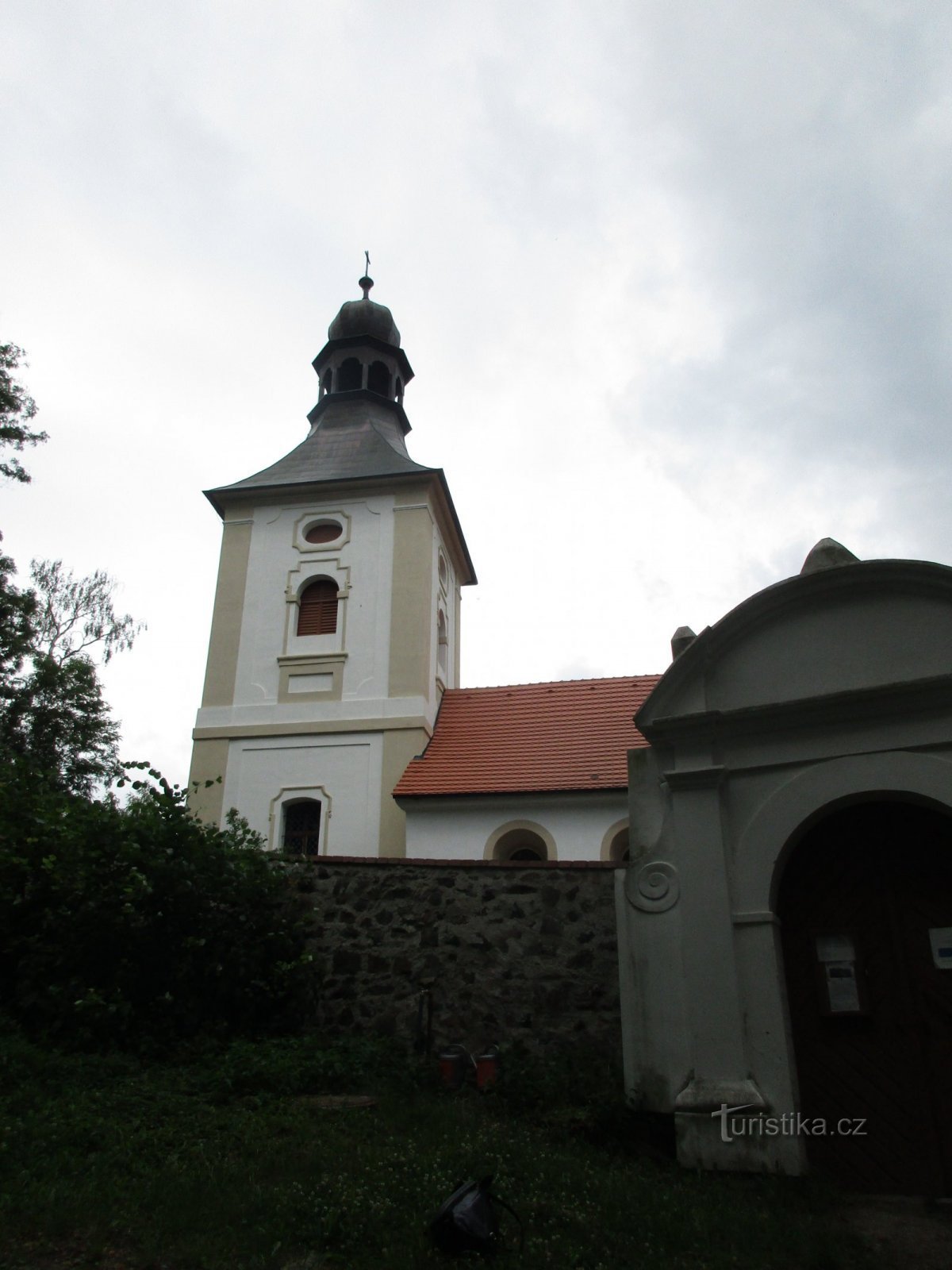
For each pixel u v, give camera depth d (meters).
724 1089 7.19
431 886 9.63
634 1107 7.57
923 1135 7.05
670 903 8.01
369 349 27.58
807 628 8.27
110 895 8.61
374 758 19.59
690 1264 5.19
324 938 9.70
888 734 7.61
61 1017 8.15
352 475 22.98
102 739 26.22
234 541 22.73
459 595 27.06
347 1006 9.34
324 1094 7.77
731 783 8.12
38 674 25.06
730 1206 6.12
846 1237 5.70
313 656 20.88
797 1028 7.64
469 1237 4.93
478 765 18.02
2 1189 5.12
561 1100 7.76
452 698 21.48
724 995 7.45
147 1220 5.03
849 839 8.00
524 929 9.17
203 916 9.21
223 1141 6.32
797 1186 6.63
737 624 8.44
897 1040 7.36
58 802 9.72
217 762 20.14
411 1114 7.18
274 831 19.23
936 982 7.39
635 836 8.44
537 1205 5.62
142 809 9.55
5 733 24.08
